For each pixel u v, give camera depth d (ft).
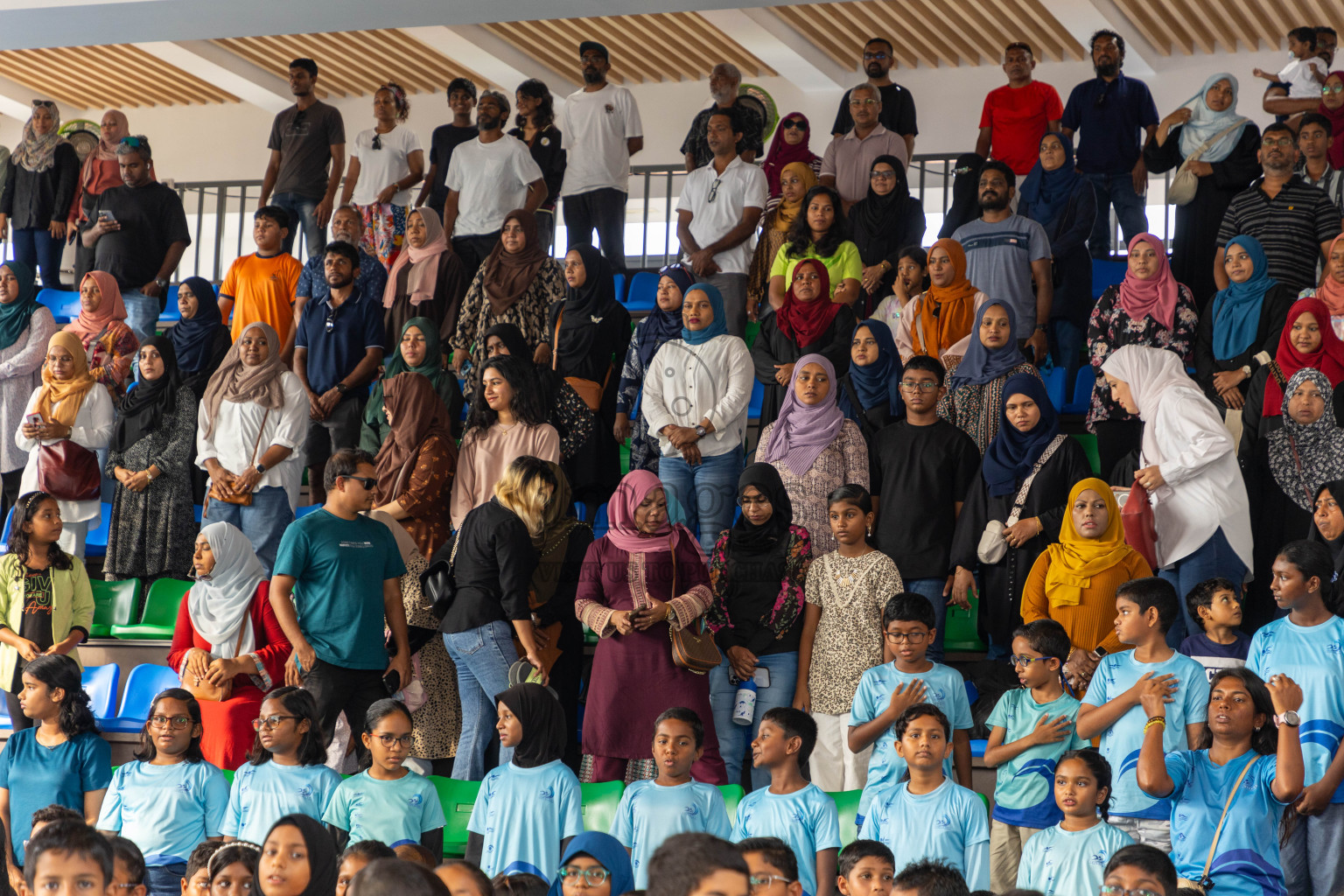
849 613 15.74
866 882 11.27
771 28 33.81
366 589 16.08
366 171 28.78
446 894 6.27
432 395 18.48
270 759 14.58
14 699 17.66
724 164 24.16
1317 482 17.07
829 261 22.07
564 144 27.89
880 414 19.08
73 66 36.81
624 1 18.74
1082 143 26.20
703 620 15.66
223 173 38.93
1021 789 13.87
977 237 22.04
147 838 14.40
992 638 16.98
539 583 16.37
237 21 19.45
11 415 22.50
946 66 35.70
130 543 20.15
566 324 20.97
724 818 13.79
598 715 15.33
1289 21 30.25
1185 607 16.33
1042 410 17.03
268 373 20.27
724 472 18.58
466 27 34.42
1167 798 13.07
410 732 14.20
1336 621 13.66
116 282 24.57
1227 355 19.29
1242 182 23.20
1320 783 12.90
